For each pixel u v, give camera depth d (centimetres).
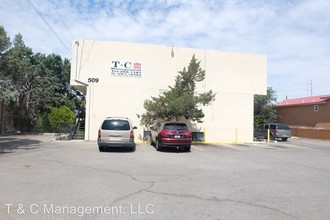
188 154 1496
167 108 1959
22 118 3064
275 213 552
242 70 2441
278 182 836
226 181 833
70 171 924
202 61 2348
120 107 2167
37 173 877
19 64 2783
